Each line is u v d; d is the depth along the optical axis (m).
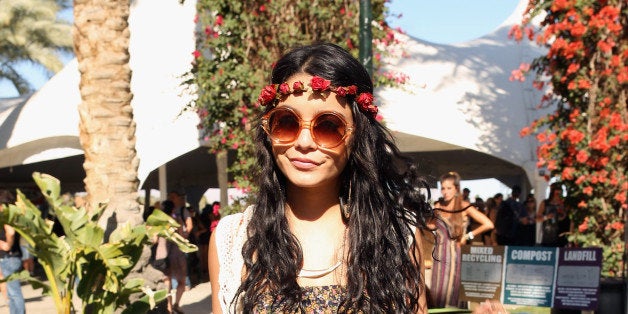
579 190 10.99
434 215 2.51
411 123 17.34
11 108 20.41
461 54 19.88
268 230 2.26
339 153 2.21
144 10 17.20
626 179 10.89
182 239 6.00
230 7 11.83
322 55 2.23
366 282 2.22
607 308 8.04
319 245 2.27
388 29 13.14
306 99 2.20
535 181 17.69
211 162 22.55
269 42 11.91
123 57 7.73
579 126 11.15
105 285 5.76
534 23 21.47
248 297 2.20
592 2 11.07
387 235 2.27
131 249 5.89
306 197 2.30
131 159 7.70
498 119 17.92
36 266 19.12
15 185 25.58
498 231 16.75
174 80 16.88
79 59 7.76
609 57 11.04
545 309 9.55
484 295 8.31
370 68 7.67
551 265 8.14
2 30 30.64
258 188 2.36
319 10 11.67
